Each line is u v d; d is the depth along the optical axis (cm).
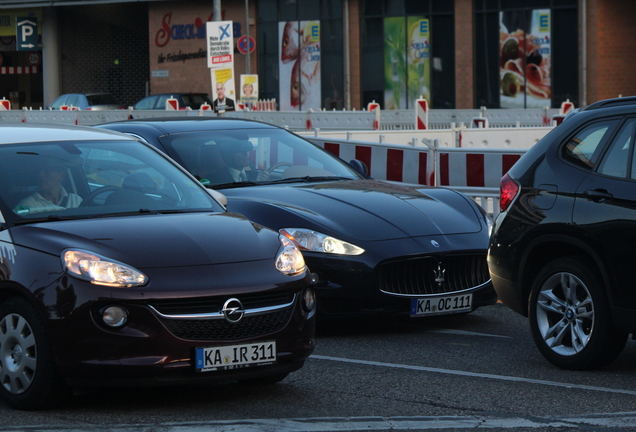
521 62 11569
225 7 12962
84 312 1736
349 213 2597
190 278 1784
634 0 11150
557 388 2017
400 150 4428
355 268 2470
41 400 1809
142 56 14650
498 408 1862
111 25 14725
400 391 2002
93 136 2250
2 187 2002
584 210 2123
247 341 1809
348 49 12350
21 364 1823
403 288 2522
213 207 2166
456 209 2744
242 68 13012
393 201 2695
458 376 2130
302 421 1770
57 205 2012
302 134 5456
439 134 5928
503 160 4072
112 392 2000
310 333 1933
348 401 1923
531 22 11481
